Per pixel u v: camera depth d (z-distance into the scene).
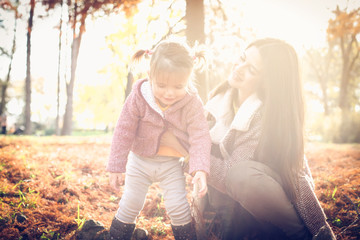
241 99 2.65
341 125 19.22
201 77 4.72
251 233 2.35
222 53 6.02
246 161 2.21
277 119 2.31
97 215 2.99
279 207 2.06
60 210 3.03
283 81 2.37
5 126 26.30
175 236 2.36
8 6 9.54
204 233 2.38
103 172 4.72
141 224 2.85
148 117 2.37
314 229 2.21
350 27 16.95
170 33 5.19
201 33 5.11
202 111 2.44
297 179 2.22
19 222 2.66
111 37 14.51
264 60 2.40
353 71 28.81
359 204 3.13
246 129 2.37
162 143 2.42
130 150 2.54
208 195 2.51
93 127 47.12
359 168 5.18
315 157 6.92
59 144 8.59
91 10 6.43
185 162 2.51
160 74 2.09
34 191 3.40
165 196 2.39
